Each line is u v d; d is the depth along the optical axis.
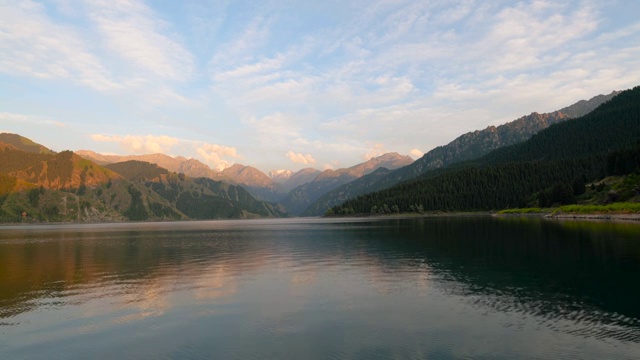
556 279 39.59
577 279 39.38
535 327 25.34
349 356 21.36
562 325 25.62
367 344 23.08
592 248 61.91
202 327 27.03
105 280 44.88
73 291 39.19
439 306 30.81
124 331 26.58
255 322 27.86
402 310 29.95
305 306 31.78
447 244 75.94
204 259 62.38
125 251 77.81
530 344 22.50
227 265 54.97
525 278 40.47
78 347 23.91
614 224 117.44
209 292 37.56
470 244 74.31
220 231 168.75
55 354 22.95
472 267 48.16
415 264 51.72
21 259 65.50
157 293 37.62
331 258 60.00
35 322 28.98
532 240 77.00
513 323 26.25
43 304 34.12
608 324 25.64
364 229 140.00
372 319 27.88
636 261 48.91
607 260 50.25
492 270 45.66
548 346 22.16
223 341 24.23
